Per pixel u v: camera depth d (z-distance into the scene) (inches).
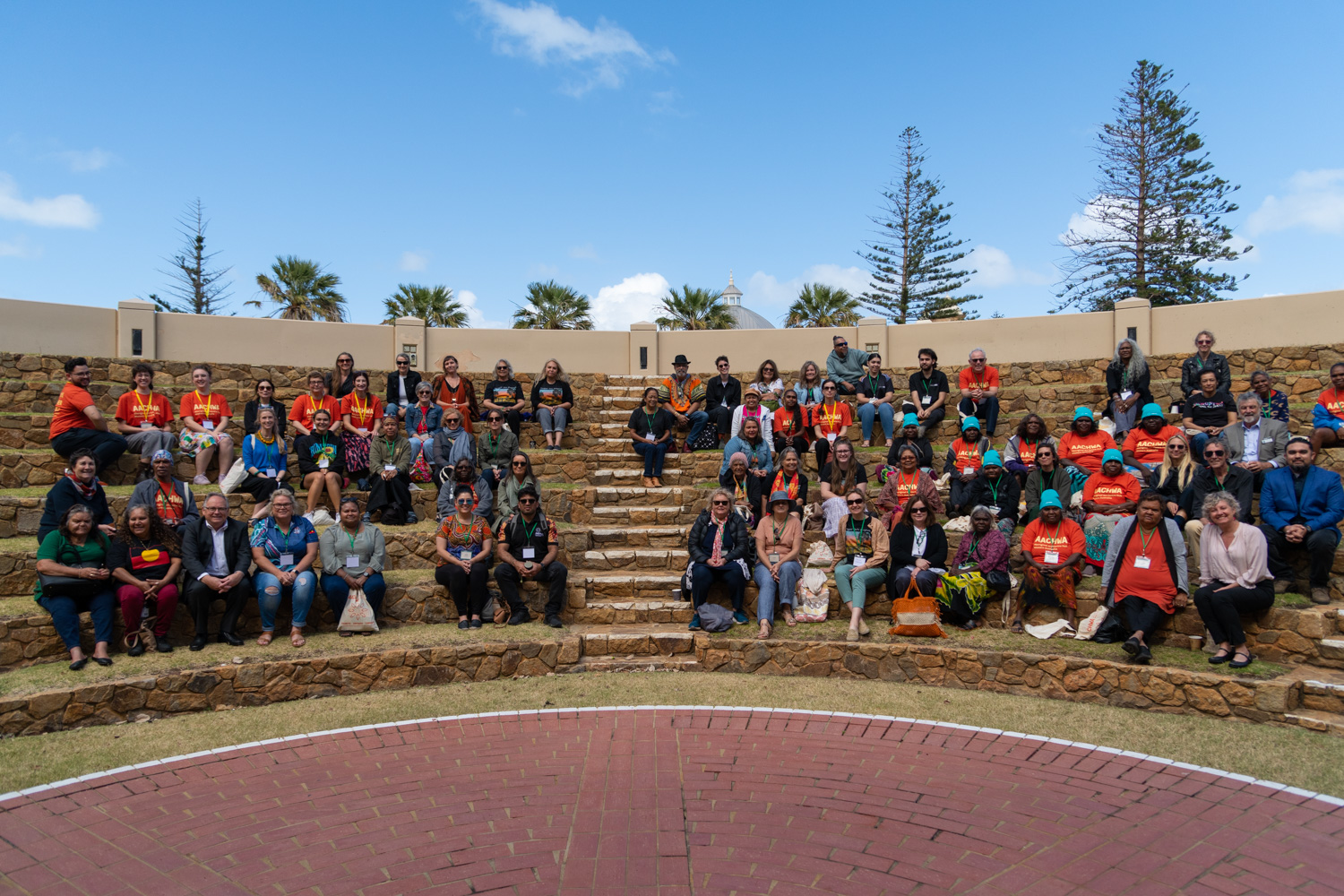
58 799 199.0
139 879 162.2
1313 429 387.9
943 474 417.4
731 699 273.4
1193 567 300.5
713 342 626.5
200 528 299.0
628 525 406.9
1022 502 389.4
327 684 280.5
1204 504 279.0
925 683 288.5
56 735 243.1
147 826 184.5
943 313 1323.8
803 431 456.8
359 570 317.7
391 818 187.3
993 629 314.8
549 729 245.3
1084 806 190.7
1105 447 378.9
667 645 312.5
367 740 237.6
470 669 294.4
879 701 269.9
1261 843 172.7
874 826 181.5
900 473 369.4
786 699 273.1
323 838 178.1
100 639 276.8
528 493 327.0
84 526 279.7
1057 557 306.7
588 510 409.7
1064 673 271.0
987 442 407.5
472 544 331.6
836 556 342.6
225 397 480.4
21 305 498.9
